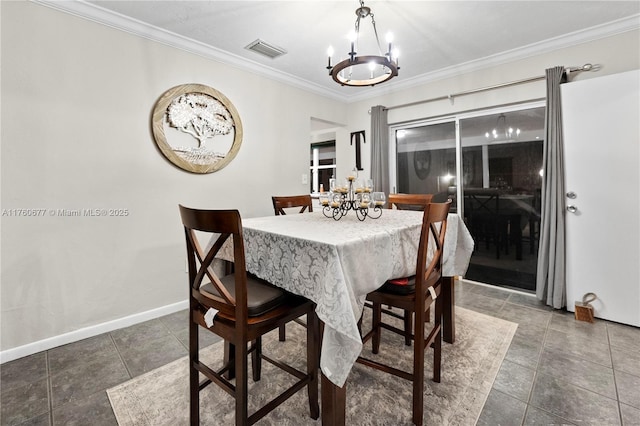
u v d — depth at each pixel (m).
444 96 3.23
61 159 1.96
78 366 1.76
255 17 2.20
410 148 3.74
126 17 2.16
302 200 2.69
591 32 2.37
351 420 1.34
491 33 2.45
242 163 2.99
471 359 1.80
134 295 2.31
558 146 2.45
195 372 1.29
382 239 1.32
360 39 2.53
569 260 2.45
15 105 1.79
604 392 1.49
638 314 2.18
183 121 2.51
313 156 6.07
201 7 2.06
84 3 1.98
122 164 2.22
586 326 2.20
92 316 2.12
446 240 1.87
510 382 1.58
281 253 1.31
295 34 2.45
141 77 2.29
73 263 2.03
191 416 1.28
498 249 3.11
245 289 1.06
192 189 2.62
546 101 2.51
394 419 1.35
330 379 1.07
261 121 3.15
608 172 2.25
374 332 1.83
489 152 3.10
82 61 2.02
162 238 2.45
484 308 2.54
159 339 2.08
